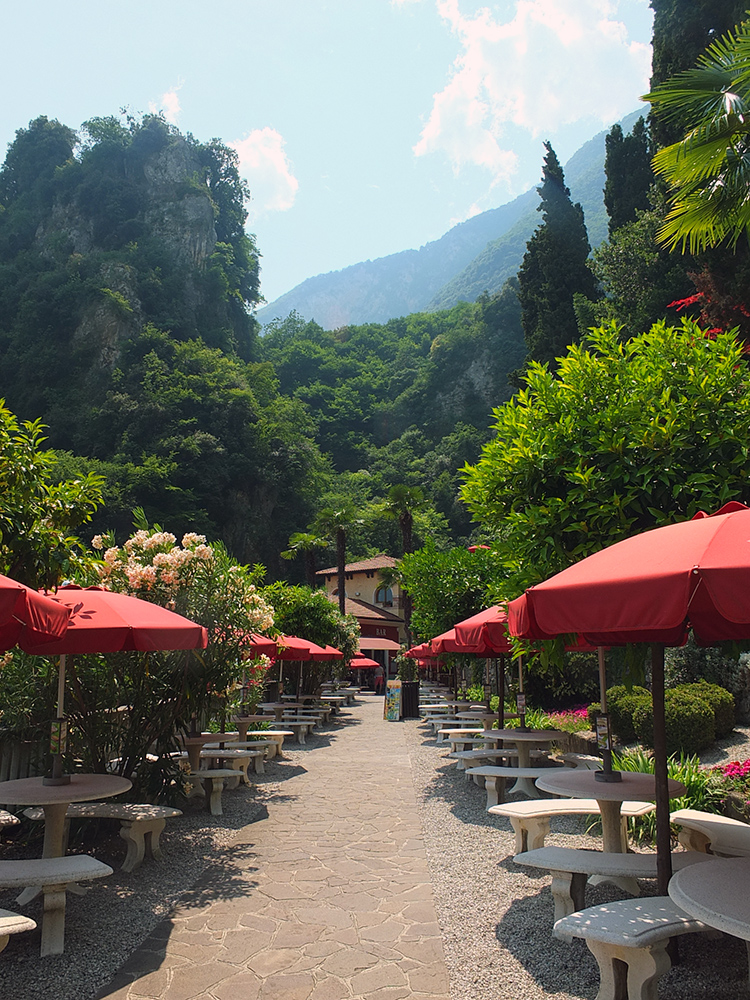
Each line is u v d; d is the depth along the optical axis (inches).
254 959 164.7
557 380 296.5
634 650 217.0
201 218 4505.4
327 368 4985.2
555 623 130.6
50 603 150.3
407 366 4992.6
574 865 172.4
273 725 645.3
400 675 1456.7
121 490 2886.3
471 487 293.0
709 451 242.4
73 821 265.4
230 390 3555.6
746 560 104.6
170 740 305.4
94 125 4574.3
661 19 914.7
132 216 4404.5
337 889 217.0
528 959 160.7
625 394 267.9
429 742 644.7
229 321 4441.4
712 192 339.0
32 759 277.6
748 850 178.2
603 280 1199.6
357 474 3964.1
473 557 633.0
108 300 3695.9
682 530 135.3
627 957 132.9
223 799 366.0
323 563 3277.6
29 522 226.1
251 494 3454.7
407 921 188.4
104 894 213.2
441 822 311.1
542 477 267.0
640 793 192.7
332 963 161.8
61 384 3595.0
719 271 604.7
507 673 609.6
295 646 552.4
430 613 645.3
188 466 3196.4
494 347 4512.8
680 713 340.2
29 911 197.3
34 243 4284.0
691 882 131.9
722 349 274.1
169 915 195.3
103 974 158.1
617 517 246.5
